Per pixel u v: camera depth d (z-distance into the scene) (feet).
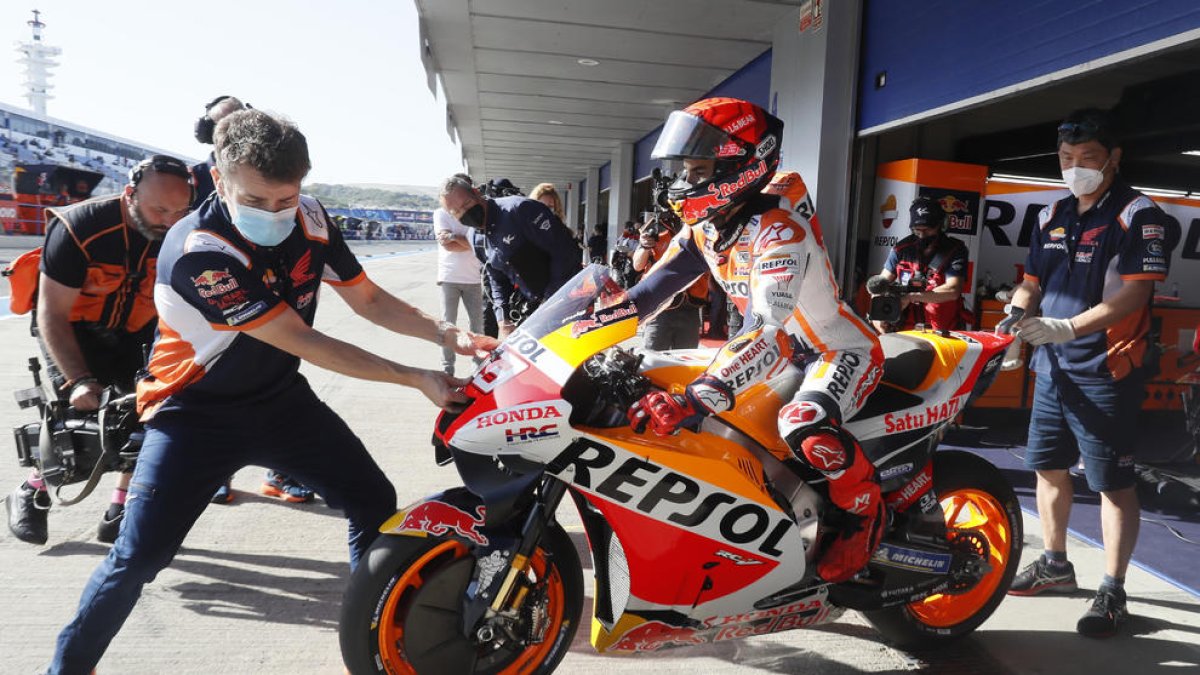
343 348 7.18
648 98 46.70
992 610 9.74
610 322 7.11
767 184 7.68
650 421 7.23
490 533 7.18
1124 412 9.90
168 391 7.46
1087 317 9.63
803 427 7.48
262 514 12.86
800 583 8.35
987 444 19.29
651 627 7.74
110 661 8.50
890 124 21.24
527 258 15.31
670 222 23.27
